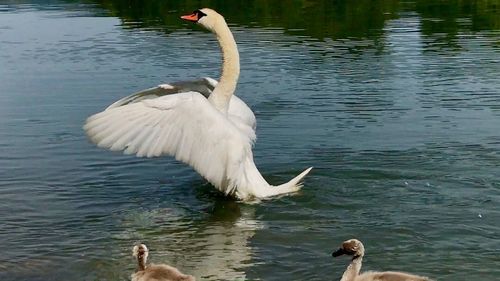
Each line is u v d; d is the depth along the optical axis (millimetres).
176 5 43938
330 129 18422
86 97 21984
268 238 12000
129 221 12945
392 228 12273
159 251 11586
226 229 12453
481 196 13719
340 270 10695
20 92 22797
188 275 10133
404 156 16141
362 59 27562
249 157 13914
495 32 33125
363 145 17016
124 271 10906
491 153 16297
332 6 42594
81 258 11359
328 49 29656
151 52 29297
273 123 19047
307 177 14891
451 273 10547
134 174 15539
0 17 40156
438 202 13453
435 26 35000
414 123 18891
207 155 13453
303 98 21719
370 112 20062
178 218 13055
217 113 13547
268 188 13898
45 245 11875
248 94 22328
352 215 12914
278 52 29016
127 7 43562
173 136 13531
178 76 24734
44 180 15094
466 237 11867
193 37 32938
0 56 28828
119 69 26016
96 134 13547
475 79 23922
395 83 23531
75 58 28172
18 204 13766
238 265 10938
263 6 43062
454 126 18547
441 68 25734
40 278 10633
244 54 28656
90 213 13359
